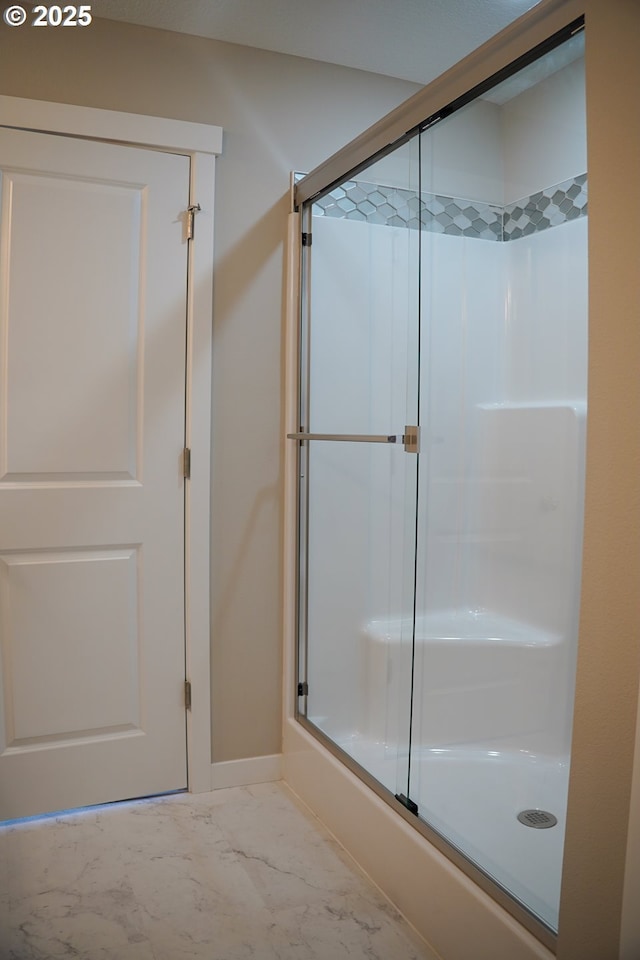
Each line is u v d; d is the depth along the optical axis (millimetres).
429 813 1971
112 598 2539
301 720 2723
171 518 2600
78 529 2484
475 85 1789
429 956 1866
